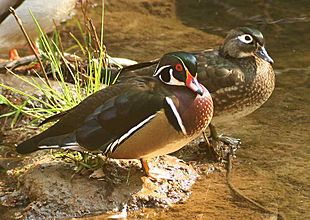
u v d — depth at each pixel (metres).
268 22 16.12
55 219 9.24
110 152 9.23
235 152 10.91
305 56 14.27
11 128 11.34
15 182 10.03
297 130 11.54
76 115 9.40
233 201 9.65
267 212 9.40
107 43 15.10
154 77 9.40
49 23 13.05
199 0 17.19
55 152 10.32
